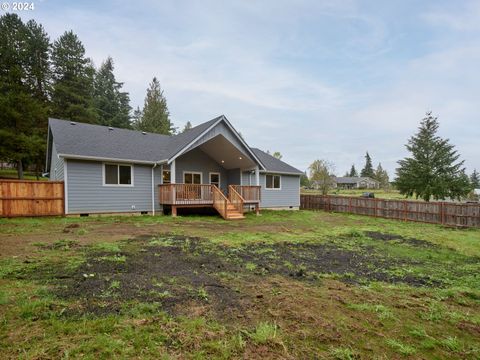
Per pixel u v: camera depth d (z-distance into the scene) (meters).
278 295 3.67
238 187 15.30
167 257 5.46
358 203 18.14
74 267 4.46
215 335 2.57
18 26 25.20
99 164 12.70
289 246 7.18
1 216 10.67
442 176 24.33
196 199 13.96
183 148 13.54
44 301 3.08
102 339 2.41
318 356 2.35
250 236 8.37
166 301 3.30
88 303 3.13
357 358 2.34
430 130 25.91
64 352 2.20
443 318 3.21
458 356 2.47
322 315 3.13
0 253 5.27
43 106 23.47
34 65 25.53
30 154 19.05
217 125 14.60
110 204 13.02
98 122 29.72
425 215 14.69
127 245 6.38
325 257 6.18
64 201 11.86
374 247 7.54
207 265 5.05
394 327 2.94
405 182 25.81
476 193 35.41
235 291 3.76
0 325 2.58
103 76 37.22
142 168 14.01
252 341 2.51
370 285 4.33
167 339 2.47
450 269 5.59
